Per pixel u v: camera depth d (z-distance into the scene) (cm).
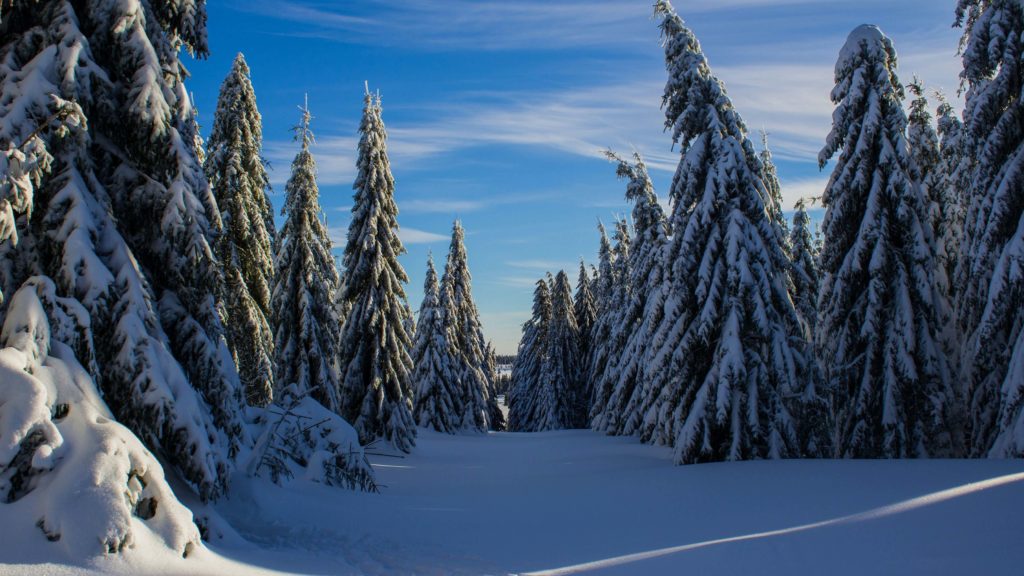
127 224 795
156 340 704
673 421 1988
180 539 561
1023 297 1488
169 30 866
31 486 541
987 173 1672
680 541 820
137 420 670
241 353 2028
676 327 1822
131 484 559
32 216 680
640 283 3184
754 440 1617
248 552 659
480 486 1600
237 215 2106
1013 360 1376
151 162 763
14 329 602
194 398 709
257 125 2292
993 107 1650
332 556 711
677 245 1878
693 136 1898
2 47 704
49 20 718
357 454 1346
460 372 4200
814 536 756
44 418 558
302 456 1276
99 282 661
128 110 730
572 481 1565
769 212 1825
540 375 5462
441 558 750
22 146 606
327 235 3027
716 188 1753
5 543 501
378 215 2711
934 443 1733
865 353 1738
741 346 1647
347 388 2669
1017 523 690
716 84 1831
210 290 821
